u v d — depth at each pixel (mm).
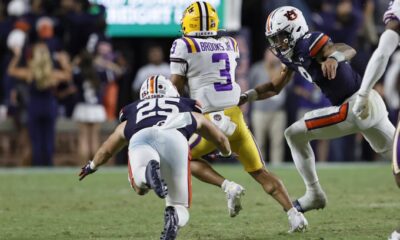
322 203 21312
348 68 20172
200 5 20609
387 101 43188
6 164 42188
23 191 30547
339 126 20281
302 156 21031
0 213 24500
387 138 20266
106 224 22156
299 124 20859
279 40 20250
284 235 19859
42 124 40812
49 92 40375
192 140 20328
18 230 21250
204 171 20500
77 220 22969
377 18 46062
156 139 17453
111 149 18141
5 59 42688
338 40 42438
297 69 20594
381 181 33031
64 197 28578
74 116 41281
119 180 34562
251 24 48000
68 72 40906
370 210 24078
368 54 43188
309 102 42312
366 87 18984
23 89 41500
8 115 42250
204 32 20516
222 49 20547
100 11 43250
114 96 43156
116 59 42750
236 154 20078
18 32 41312
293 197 27969
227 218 22953
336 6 43125
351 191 29391
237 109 20438
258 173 20328
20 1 43969
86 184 32969
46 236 20281
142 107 18047
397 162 17156
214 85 20344
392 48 18516
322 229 20641
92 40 41562
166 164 17359
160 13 43812
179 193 17359
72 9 43188
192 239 19484
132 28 43781
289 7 20391
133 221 22641
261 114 41688
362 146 45594
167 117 17781
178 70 20328
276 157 42406
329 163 43406
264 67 41719
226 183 20250
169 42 47281
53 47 40812
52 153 41312
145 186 17062
